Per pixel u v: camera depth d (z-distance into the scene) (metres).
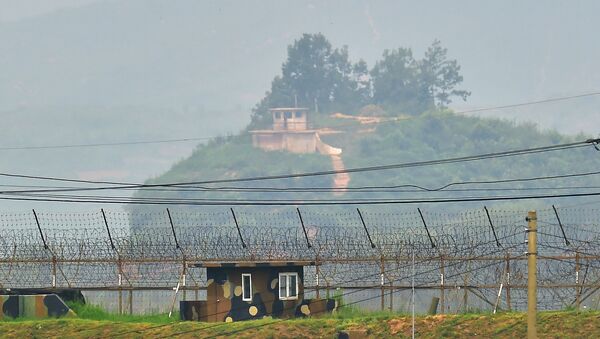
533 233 141.75
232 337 189.00
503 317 190.25
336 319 196.12
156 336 191.12
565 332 184.75
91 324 197.00
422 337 186.38
